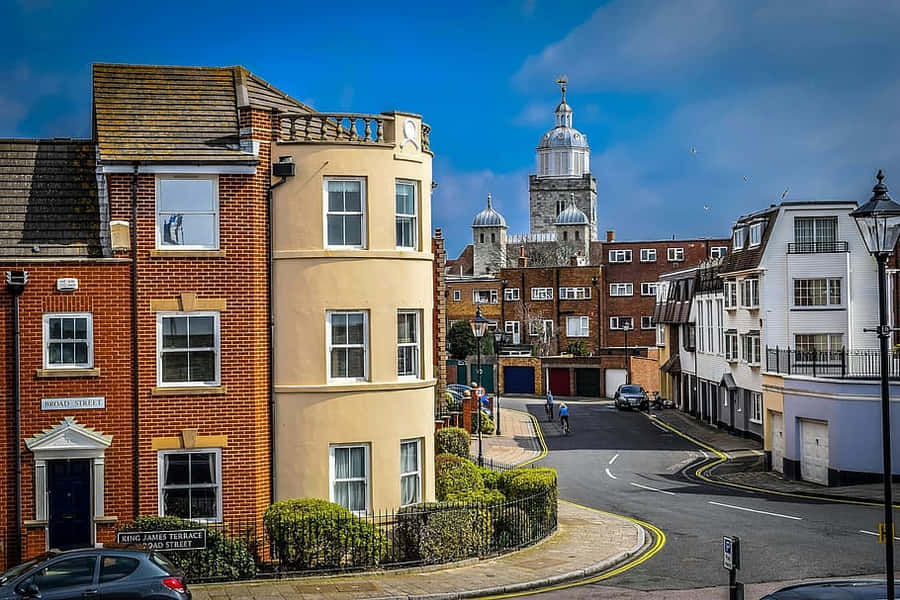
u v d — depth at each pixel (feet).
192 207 77.66
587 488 124.77
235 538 73.51
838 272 160.76
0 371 75.31
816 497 115.34
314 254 79.15
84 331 76.64
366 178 80.59
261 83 89.71
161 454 76.89
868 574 72.49
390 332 81.35
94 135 86.94
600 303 320.09
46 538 75.46
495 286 327.67
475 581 71.56
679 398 236.84
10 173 82.23
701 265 214.48
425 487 83.71
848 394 120.67
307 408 79.20
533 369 282.15
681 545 85.92
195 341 77.77
